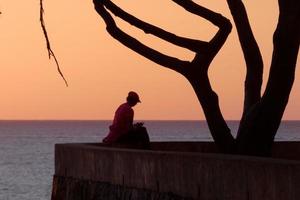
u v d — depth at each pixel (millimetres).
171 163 15352
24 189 77500
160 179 15672
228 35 19281
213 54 19297
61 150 19406
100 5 19125
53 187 19734
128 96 20531
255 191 13172
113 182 17188
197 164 14656
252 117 18875
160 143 21703
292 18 18047
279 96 18484
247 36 19562
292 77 18438
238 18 19531
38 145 186125
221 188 14008
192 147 21859
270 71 18531
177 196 15180
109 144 20328
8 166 110125
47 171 100562
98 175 17750
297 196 12203
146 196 16031
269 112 18609
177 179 15195
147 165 16078
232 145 19422
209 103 19359
